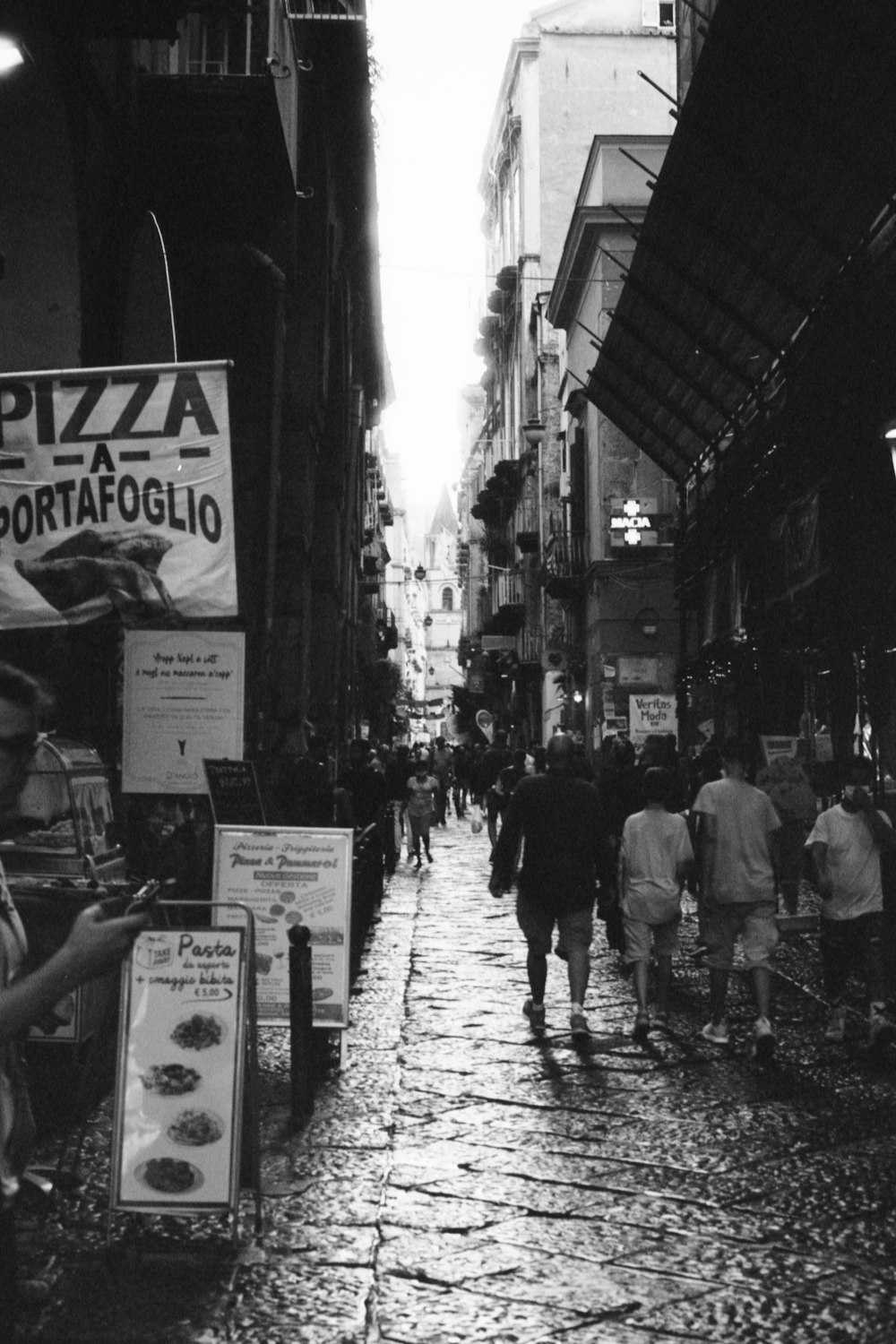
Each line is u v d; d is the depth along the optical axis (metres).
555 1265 5.09
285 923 8.46
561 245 51.56
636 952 9.43
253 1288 4.84
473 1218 5.62
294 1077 7.04
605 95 51.31
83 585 7.51
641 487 36.03
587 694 39.22
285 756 19.69
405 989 11.17
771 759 16.34
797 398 15.96
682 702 25.19
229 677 10.08
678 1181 6.13
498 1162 6.42
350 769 18.47
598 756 26.03
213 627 14.20
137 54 12.77
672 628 35.75
